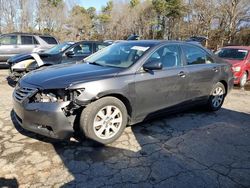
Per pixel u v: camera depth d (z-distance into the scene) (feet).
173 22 125.90
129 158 11.02
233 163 11.04
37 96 11.08
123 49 14.69
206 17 94.68
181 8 116.78
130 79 12.33
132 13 143.74
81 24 143.02
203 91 16.55
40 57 24.79
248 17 92.73
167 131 14.05
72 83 10.93
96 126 11.63
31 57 24.43
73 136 12.56
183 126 14.93
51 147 11.62
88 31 150.41
